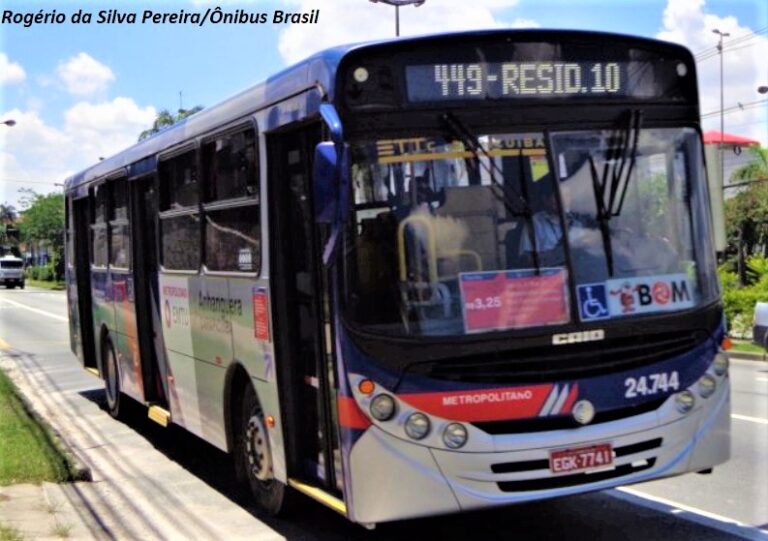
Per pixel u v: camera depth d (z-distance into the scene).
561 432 5.14
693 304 5.57
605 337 5.27
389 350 5.04
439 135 5.26
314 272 5.80
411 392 5.02
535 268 5.23
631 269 5.43
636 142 5.58
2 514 6.87
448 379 5.05
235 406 7.38
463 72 5.33
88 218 12.71
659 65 5.75
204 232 7.68
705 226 5.75
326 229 5.34
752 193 42.03
